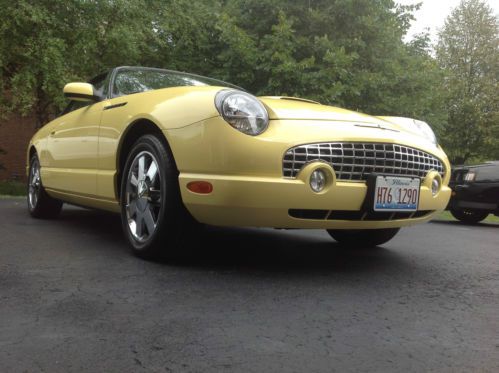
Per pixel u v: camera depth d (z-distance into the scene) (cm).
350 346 188
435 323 219
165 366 166
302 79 1074
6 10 980
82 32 1080
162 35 1263
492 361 180
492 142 2434
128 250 346
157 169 302
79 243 370
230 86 449
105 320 206
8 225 457
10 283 256
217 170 272
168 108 301
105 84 416
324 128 285
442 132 1497
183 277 277
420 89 1298
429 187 319
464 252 411
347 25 1194
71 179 418
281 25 1100
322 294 255
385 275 306
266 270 303
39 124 1330
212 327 202
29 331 193
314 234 480
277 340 191
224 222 282
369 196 287
